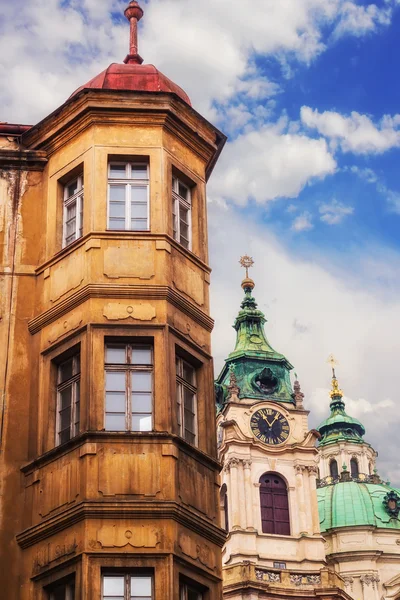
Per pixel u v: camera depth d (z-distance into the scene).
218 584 27.30
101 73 33.09
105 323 28.33
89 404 27.20
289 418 114.88
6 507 27.25
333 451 156.50
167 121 31.50
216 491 28.30
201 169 32.56
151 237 29.67
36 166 32.06
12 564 26.56
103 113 31.17
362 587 132.50
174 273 29.70
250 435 113.00
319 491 144.88
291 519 109.12
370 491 143.12
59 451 27.05
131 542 25.64
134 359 28.36
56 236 30.66
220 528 27.72
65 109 31.59
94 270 29.00
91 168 30.47
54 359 28.80
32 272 30.53
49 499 26.77
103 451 26.56
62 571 25.75
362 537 135.62
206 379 29.53
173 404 27.86
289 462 112.19
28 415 28.61
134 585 25.53
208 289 30.92
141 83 32.41
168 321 28.72
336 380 167.38
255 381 118.31
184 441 27.36
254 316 126.12
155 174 30.66
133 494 26.20
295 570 104.50
